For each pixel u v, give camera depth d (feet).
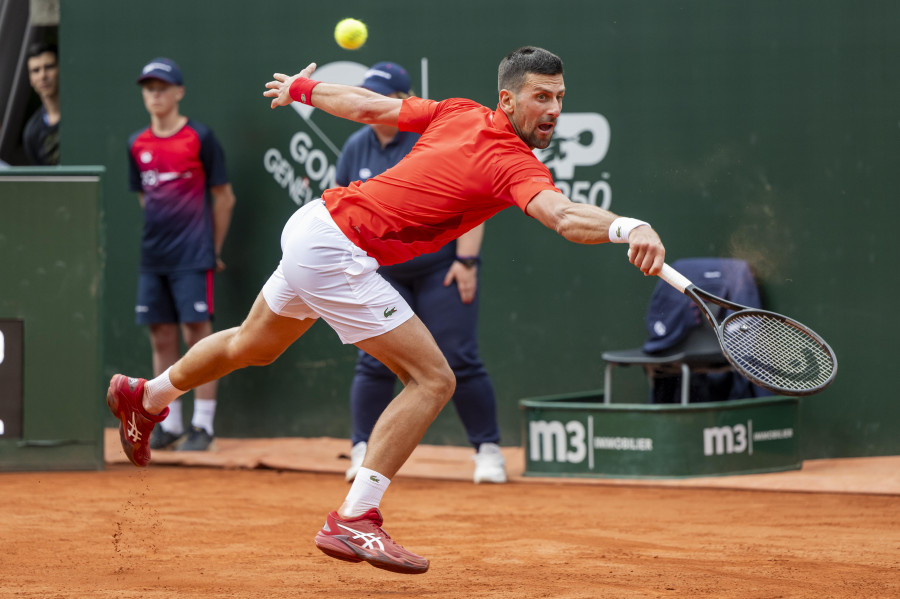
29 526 41.32
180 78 63.26
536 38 61.72
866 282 57.36
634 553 35.91
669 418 51.72
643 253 25.63
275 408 66.39
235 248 67.00
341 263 30.14
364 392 54.39
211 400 63.67
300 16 65.41
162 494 50.16
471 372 53.31
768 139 58.44
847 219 57.57
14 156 77.56
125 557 35.50
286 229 31.45
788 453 54.54
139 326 68.03
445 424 63.77
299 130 65.82
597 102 60.90
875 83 57.00
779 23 58.13
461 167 29.58
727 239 59.06
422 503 47.67
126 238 68.28
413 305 54.24
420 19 63.36
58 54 71.51
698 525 41.65
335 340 65.41
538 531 40.45
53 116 74.64
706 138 59.31
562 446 53.83
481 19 62.44
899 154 56.80
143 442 36.14
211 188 64.13
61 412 55.88
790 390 26.84
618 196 60.75
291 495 50.16
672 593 29.60
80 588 30.53
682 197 59.67
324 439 65.57
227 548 37.19
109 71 68.33
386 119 33.14
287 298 31.50
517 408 62.54
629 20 60.29
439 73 63.16
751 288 57.31
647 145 60.23
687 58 59.47
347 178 55.36
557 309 61.77
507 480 53.78
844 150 57.47
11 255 55.26
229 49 66.69
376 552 29.04
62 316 55.62
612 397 60.75
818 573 32.42
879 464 55.88
